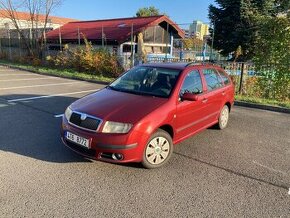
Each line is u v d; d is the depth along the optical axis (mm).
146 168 4277
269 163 4703
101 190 3662
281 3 18797
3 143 5125
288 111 8586
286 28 9688
